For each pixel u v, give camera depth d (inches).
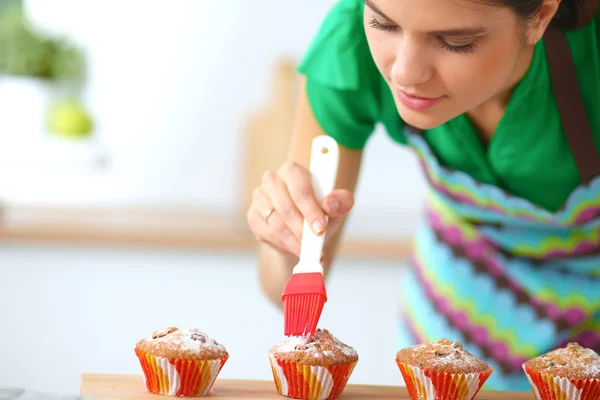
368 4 40.5
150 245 104.3
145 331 101.6
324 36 55.9
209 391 47.3
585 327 64.4
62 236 102.5
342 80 55.2
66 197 125.8
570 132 54.1
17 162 122.7
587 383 47.2
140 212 123.0
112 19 130.4
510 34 41.0
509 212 59.7
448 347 48.7
